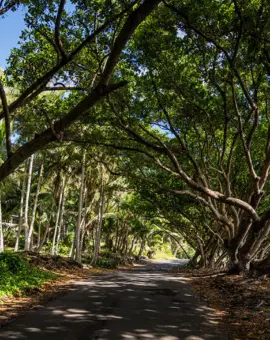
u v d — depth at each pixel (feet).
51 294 36.91
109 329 23.38
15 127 61.31
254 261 49.39
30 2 27.99
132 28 19.40
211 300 36.01
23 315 26.61
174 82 42.86
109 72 19.89
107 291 39.65
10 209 97.25
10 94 52.08
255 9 32.89
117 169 70.03
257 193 47.60
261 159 63.98
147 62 40.70
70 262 76.18
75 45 37.01
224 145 49.39
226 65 41.19
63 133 20.79
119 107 45.83
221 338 22.06
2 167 20.20
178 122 50.49
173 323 25.53
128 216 136.26
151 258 224.33
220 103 48.60
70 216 133.59
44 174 93.61
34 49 37.35
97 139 49.26
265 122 58.23
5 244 125.49
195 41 38.09
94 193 100.58
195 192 75.36
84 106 20.04
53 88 30.07
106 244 156.15
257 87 42.27
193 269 95.91
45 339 20.79
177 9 33.55
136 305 31.71
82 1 28.12
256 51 33.22
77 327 23.62
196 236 98.99
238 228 52.85
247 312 29.17
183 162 62.28
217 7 33.35
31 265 55.21
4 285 35.70
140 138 44.45
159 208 93.30
